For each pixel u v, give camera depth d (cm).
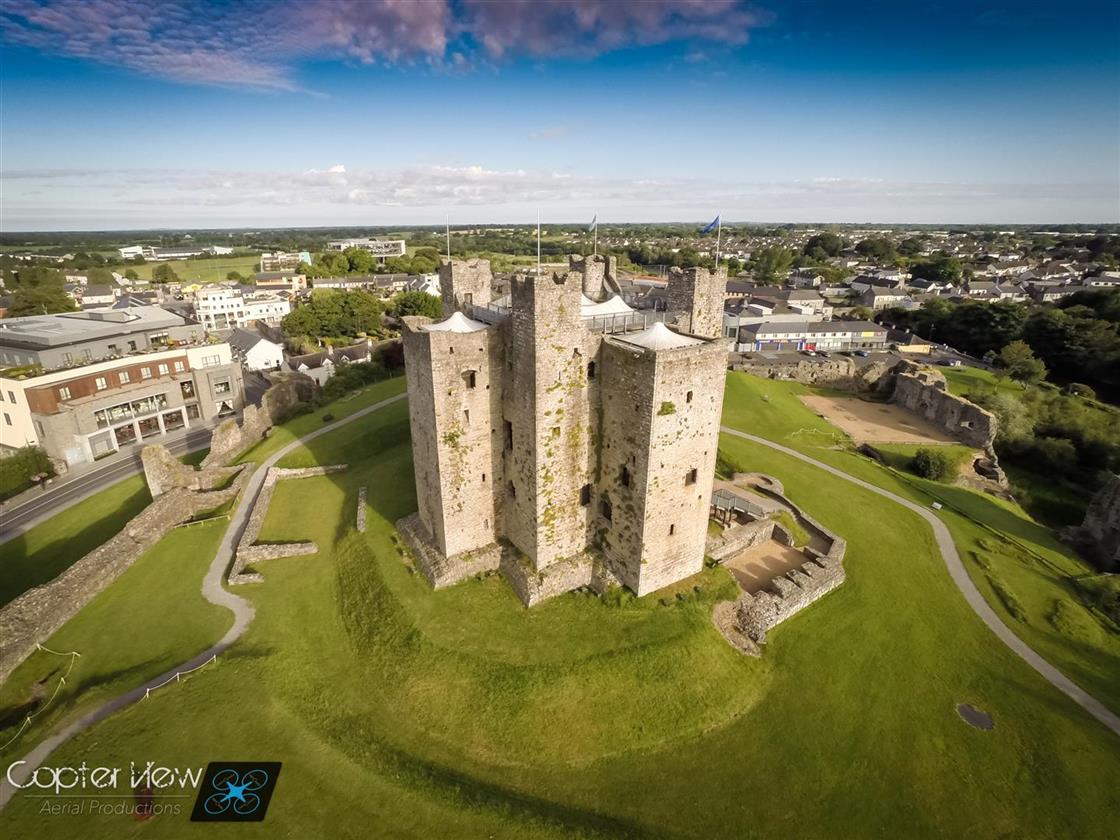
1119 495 5175
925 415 8875
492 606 3578
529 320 3178
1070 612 4084
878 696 3319
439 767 2780
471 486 3800
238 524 4994
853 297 19012
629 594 3597
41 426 6669
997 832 2619
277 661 3375
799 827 2592
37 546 5134
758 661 3475
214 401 8419
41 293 12775
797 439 7138
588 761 2848
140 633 3694
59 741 2875
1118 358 10512
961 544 4897
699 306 4266
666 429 3238
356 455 6084
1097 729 3170
